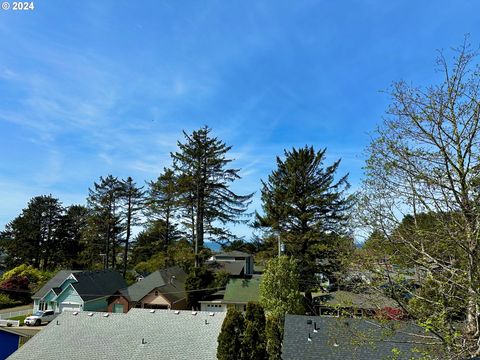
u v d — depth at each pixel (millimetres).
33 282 48531
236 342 16594
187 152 40562
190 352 18375
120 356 18344
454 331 8406
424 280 9391
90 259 60531
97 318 22062
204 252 38375
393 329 9438
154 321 21438
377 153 9852
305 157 33656
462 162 8789
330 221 32000
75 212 72312
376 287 9367
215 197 41125
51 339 19953
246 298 32344
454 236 8648
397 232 9547
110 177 58719
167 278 37875
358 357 14758
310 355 15773
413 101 9352
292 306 23609
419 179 9305
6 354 22391
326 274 29547
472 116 8695
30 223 62781
